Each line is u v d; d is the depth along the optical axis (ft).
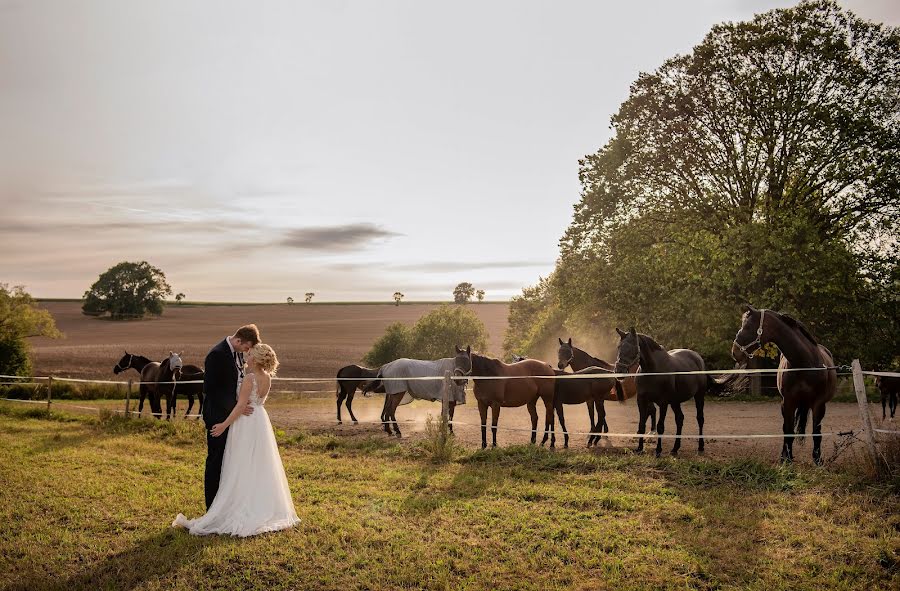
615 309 84.94
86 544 21.38
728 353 75.31
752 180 76.07
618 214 85.25
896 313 71.87
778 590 16.52
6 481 29.81
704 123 79.15
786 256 68.95
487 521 23.25
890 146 69.46
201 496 27.14
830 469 27.40
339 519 23.72
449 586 17.63
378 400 88.48
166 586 18.08
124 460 35.27
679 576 17.78
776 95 71.82
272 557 19.81
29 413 60.59
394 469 32.81
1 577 18.74
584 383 41.14
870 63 73.20
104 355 225.35
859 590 16.35
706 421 54.13
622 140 84.43
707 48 78.33
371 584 17.95
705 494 25.45
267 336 323.98
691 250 75.92
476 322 196.75
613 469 30.58
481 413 39.58
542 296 192.95
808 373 30.01
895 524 20.30
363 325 374.84
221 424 22.34
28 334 134.00
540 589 17.29
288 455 37.52
